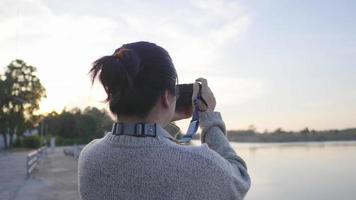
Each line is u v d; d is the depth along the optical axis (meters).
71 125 92.19
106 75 1.52
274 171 32.25
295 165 37.59
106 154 1.51
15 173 23.50
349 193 21.27
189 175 1.42
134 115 1.55
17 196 13.88
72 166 28.19
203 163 1.45
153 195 1.42
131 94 1.51
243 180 1.57
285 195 20.12
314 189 22.50
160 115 1.58
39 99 83.12
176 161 1.44
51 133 97.00
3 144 82.12
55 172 23.48
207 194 1.43
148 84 1.52
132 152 1.47
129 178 1.45
